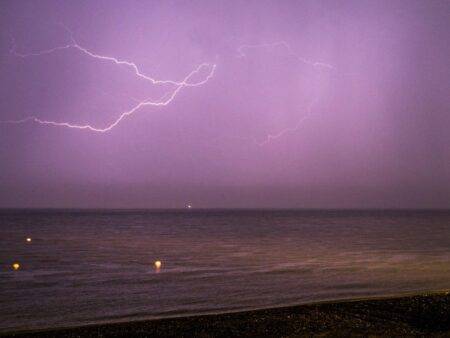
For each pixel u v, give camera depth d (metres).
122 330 10.36
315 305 12.68
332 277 21.98
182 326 10.63
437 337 9.82
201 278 22.08
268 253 35.31
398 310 12.17
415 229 76.69
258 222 113.50
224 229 78.06
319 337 9.83
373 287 18.92
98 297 17.14
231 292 18.02
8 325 13.01
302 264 27.77
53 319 13.71
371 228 80.81
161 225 94.56
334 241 48.75
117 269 26.05
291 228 81.56
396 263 28.06
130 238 54.78
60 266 27.58
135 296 17.31
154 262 29.50
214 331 10.24
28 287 19.66
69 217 151.75
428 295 13.88
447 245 42.69
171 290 18.61
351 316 11.56
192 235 60.84
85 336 9.96
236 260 30.41
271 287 19.14
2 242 47.81
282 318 11.29
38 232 67.31
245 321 11.04
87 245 43.91
